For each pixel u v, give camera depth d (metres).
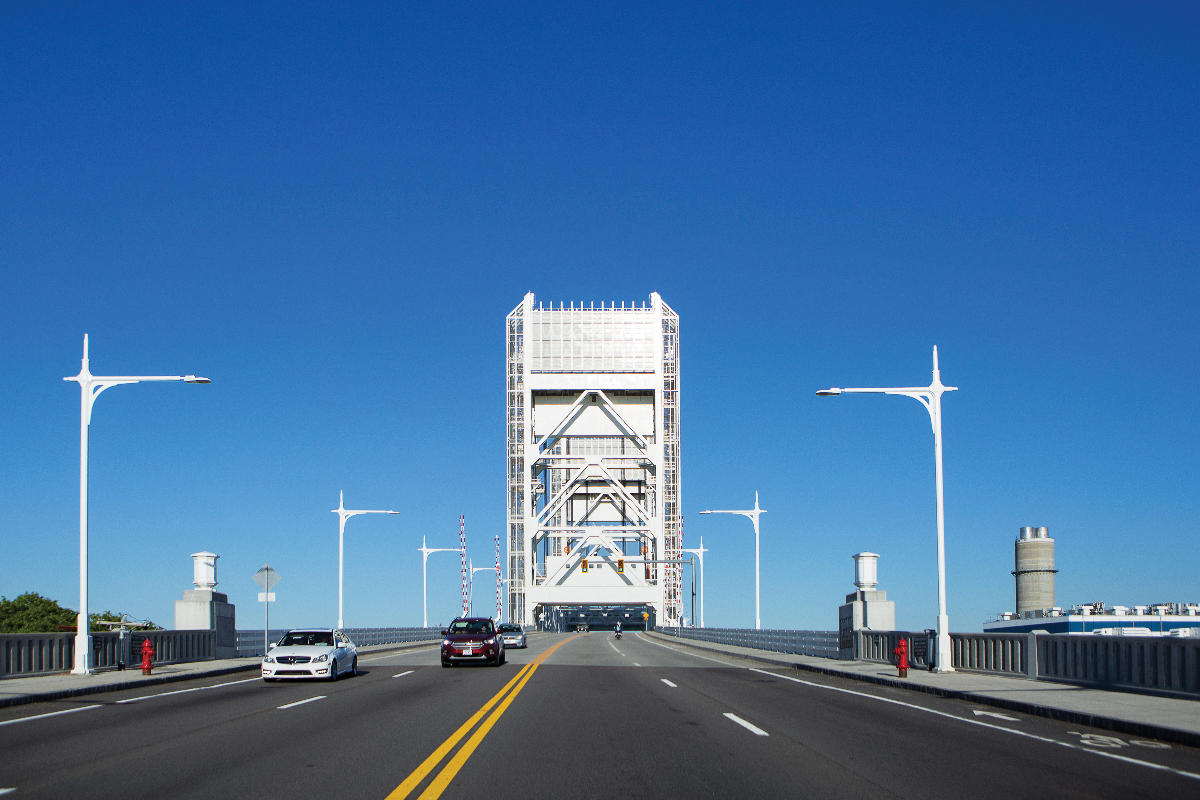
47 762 14.26
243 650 45.97
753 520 66.62
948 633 32.44
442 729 18.06
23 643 29.86
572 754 14.98
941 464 33.28
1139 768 14.12
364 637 64.44
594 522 117.38
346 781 12.65
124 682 28.52
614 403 113.25
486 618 41.41
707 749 15.68
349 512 63.53
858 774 13.48
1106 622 64.44
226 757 14.66
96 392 32.69
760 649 58.22
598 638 94.69
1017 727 19.03
